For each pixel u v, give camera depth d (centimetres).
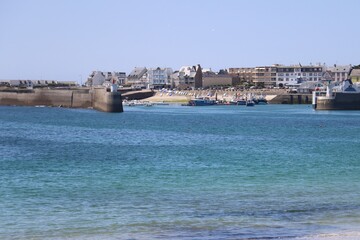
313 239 3234
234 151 8225
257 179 5509
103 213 3994
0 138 10569
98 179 5497
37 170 6106
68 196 4622
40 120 16450
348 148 8769
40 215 3944
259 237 3316
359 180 5462
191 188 4997
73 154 7769
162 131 12481
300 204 4278
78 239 3362
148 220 3784
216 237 3341
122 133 11856
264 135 11512
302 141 10081
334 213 3956
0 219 3831
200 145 9225
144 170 6116
